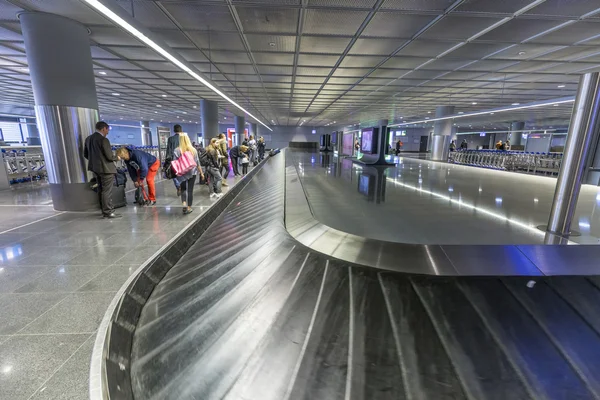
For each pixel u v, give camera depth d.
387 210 4.09
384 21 4.46
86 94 4.31
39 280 2.22
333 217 3.67
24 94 11.68
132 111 17.47
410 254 2.44
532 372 1.35
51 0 3.60
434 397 1.22
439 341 1.50
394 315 1.68
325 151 24.12
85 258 2.64
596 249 2.44
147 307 2.08
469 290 1.91
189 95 11.57
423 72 7.70
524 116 18.31
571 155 2.88
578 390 1.28
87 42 4.33
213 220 4.54
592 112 2.73
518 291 1.91
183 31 4.91
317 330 1.59
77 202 4.38
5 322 1.70
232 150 9.00
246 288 2.08
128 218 4.04
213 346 1.54
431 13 4.16
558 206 3.04
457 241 2.76
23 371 1.33
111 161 3.99
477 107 15.30
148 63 6.81
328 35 5.05
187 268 2.72
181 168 4.13
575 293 1.91
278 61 6.75
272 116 22.52
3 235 3.31
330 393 1.23
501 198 5.06
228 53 6.14
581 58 6.20
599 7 3.90
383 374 1.31
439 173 9.25
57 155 4.23
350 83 9.27
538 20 4.36
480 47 5.61
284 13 4.21
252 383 1.31
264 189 7.13
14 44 5.41
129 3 3.94
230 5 3.98
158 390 1.30
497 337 1.54
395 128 33.31
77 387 1.25
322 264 2.32
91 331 1.62
